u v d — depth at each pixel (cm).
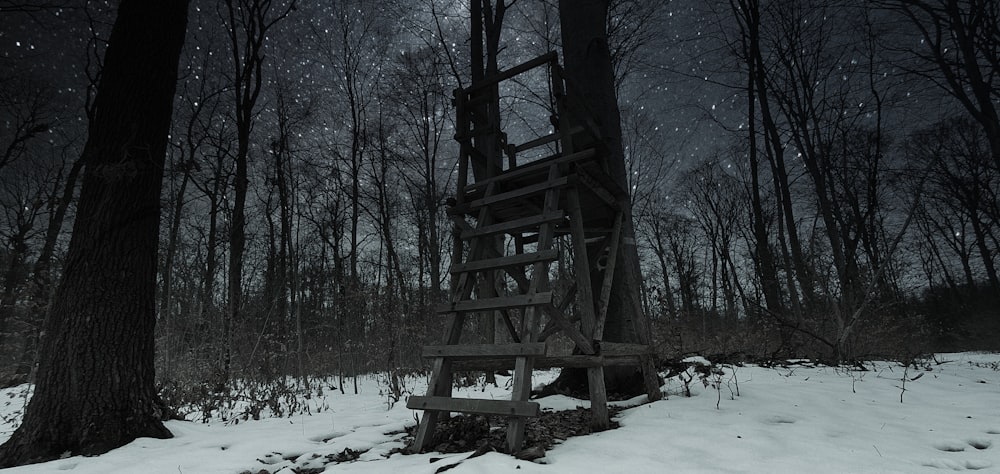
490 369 422
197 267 1512
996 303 2666
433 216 2069
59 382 448
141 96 519
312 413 650
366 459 349
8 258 1739
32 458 416
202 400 718
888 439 329
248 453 380
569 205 427
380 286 1081
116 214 491
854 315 897
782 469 264
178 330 1088
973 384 607
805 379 655
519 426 317
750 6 1415
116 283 480
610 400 528
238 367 937
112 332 469
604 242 539
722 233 3209
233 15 1522
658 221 3278
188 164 1136
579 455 300
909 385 585
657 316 686
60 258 885
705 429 354
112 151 499
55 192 2030
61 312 469
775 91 1655
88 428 435
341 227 2377
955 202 2567
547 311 380
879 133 1525
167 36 551
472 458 299
